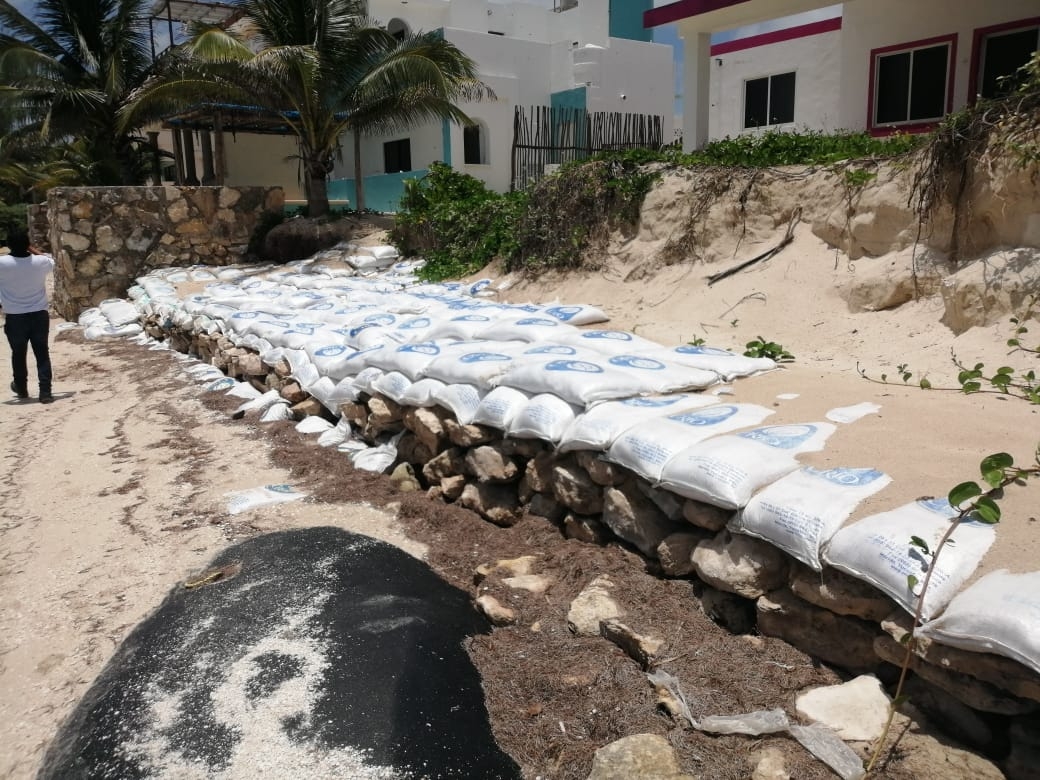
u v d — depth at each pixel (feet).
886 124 37.78
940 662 8.04
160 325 38.68
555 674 10.25
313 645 11.22
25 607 13.17
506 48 64.95
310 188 53.11
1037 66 18.99
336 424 21.89
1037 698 7.42
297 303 31.81
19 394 28.37
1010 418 13.29
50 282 70.08
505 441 15.34
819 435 12.19
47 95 63.41
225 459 20.12
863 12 37.91
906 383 17.12
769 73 49.14
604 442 12.98
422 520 15.79
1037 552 8.22
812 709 8.73
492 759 9.16
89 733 9.91
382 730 9.55
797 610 9.95
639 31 75.87
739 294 25.27
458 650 11.16
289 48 45.11
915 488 10.02
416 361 18.24
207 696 10.31
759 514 10.23
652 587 11.69
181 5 80.28
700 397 14.85
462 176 46.06
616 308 28.35
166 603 12.87
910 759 7.91
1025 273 18.02
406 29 65.36
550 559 13.43
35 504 17.83
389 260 45.60
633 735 8.83
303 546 14.49
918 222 21.61
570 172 33.22
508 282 34.76
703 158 30.40
